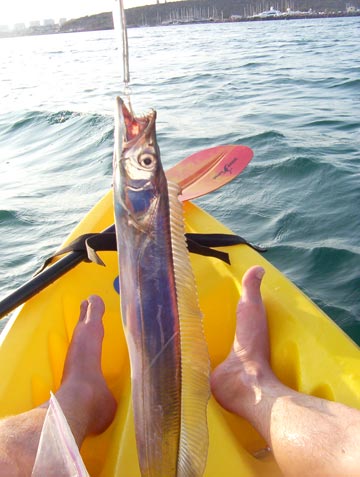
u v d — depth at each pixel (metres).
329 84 4.62
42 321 0.88
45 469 0.51
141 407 0.54
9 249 1.82
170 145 2.84
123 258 0.51
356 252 1.57
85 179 2.53
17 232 1.95
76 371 0.78
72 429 0.68
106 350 0.94
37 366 0.81
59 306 0.93
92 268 1.02
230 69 6.27
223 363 0.80
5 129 4.02
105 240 0.98
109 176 2.54
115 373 0.92
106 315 0.96
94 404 0.74
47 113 4.22
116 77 6.36
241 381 0.75
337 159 2.34
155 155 0.49
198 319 0.54
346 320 1.29
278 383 0.74
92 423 0.73
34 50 15.18
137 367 0.53
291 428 0.63
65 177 2.59
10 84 6.86
